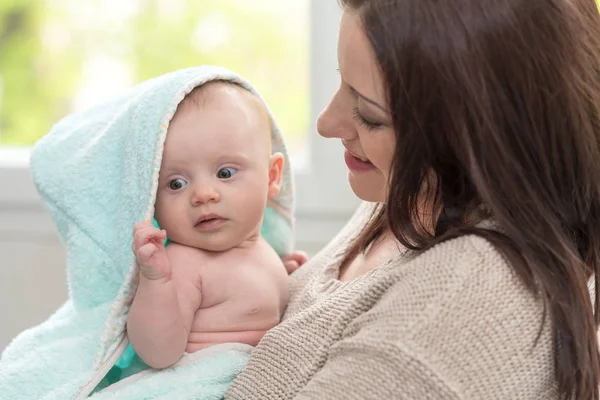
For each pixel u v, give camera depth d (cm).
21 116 171
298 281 96
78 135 97
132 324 83
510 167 66
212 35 167
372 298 73
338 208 145
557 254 67
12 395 85
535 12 66
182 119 88
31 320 150
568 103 68
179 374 83
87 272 92
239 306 89
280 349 78
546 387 68
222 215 88
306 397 67
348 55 72
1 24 169
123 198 90
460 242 68
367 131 74
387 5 68
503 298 65
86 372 85
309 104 143
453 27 65
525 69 66
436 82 66
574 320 66
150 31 168
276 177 100
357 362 66
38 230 148
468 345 64
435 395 62
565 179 70
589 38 72
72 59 170
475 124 66
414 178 70
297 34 163
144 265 81
